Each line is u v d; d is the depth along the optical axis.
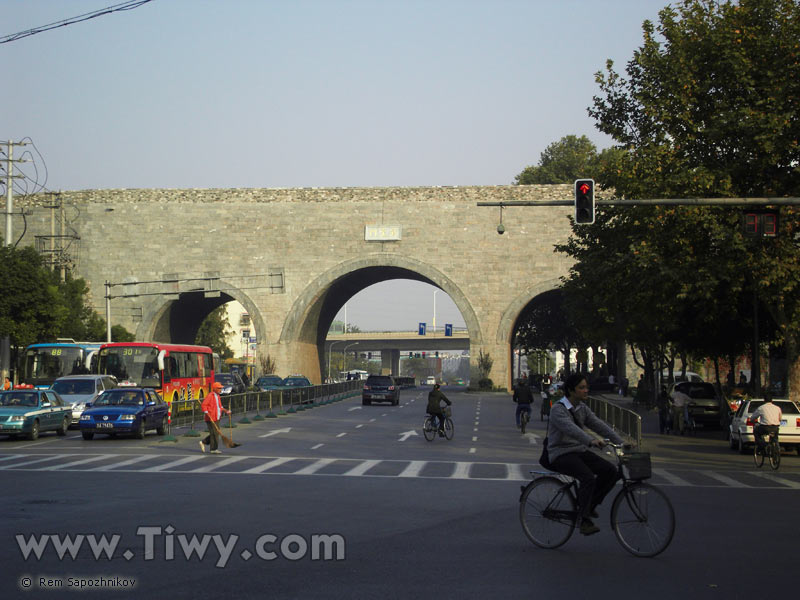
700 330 38.34
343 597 8.25
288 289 72.88
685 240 29.28
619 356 74.38
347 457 24.11
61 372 42.69
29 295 50.94
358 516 13.30
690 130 29.97
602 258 34.12
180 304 77.00
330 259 72.75
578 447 10.73
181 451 25.56
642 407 55.16
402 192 72.56
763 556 10.52
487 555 10.37
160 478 18.39
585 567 9.73
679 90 30.02
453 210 71.81
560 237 70.44
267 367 72.19
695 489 18.31
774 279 27.39
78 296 67.31
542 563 9.92
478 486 17.64
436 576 9.20
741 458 26.48
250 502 14.66
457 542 11.20
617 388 71.75
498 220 71.38
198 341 108.69
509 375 74.25
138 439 30.06
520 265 70.88
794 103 28.09
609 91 33.28
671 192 28.98
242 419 38.41
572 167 100.25
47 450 25.59
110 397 30.81
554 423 10.73
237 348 144.00
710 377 74.62
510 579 9.06
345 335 119.62
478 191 71.69
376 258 72.31
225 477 18.70
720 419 36.75
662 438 34.41
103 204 74.44
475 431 35.66
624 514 10.53
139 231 74.12
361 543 11.06
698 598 8.31
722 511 14.77
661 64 30.98
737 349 40.81
